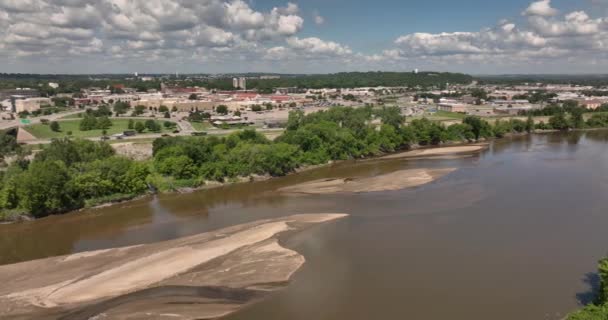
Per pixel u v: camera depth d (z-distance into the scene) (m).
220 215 87.25
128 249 69.06
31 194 87.56
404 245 66.88
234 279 57.16
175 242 71.38
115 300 53.12
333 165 138.25
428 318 47.28
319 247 66.88
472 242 67.44
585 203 86.88
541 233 70.75
